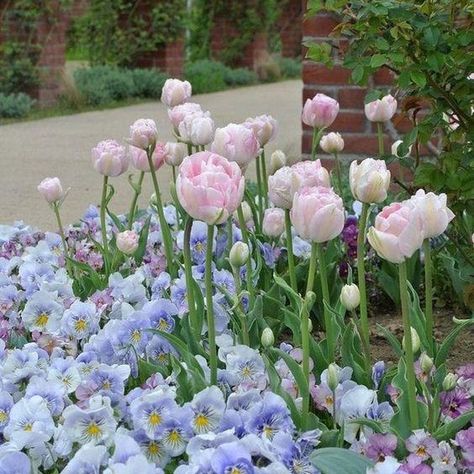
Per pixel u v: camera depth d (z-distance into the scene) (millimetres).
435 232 2592
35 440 2627
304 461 2611
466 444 2629
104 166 4156
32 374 3086
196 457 2445
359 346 3395
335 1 3979
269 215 3822
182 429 2699
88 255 4590
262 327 3420
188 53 27750
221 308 3438
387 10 3699
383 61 3764
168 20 22609
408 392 2699
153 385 2971
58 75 19188
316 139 4293
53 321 3670
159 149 4152
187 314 3299
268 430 2693
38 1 18719
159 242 4727
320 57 4223
